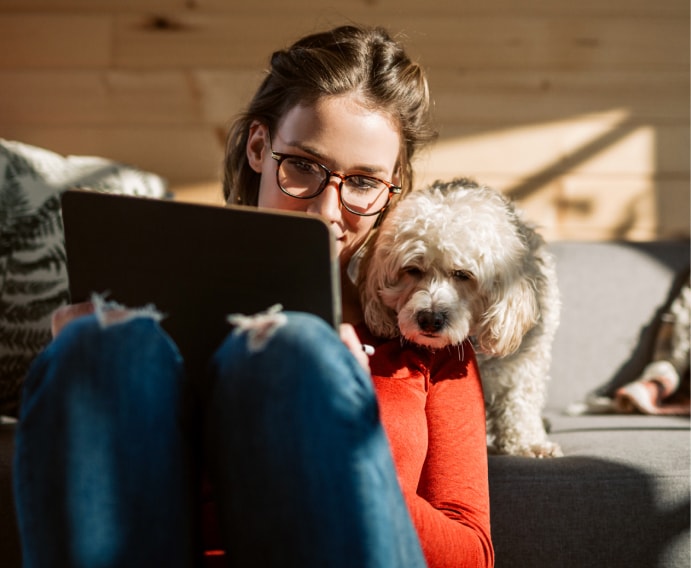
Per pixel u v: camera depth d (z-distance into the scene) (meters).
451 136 2.39
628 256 2.07
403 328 1.19
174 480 0.78
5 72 2.38
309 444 0.76
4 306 1.53
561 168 2.40
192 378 0.89
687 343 1.90
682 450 1.36
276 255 0.85
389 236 1.31
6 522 1.14
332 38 1.34
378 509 0.77
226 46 2.38
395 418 1.04
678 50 2.41
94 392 0.75
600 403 1.89
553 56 2.40
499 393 1.41
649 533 1.26
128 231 0.92
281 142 1.26
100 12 2.38
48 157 1.73
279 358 0.77
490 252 1.28
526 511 1.25
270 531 0.76
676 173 2.41
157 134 2.38
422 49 2.38
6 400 1.54
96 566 0.73
